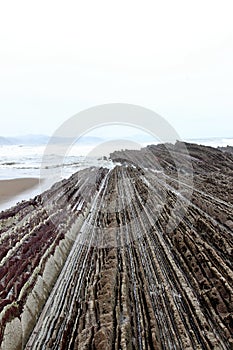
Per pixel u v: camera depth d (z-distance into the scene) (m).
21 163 29.64
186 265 7.10
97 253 8.38
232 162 19.19
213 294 5.90
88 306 5.87
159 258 7.58
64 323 5.70
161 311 5.62
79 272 7.50
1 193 16.83
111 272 6.91
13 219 11.26
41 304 6.36
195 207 10.91
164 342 4.93
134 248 8.23
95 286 6.52
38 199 13.60
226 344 4.82
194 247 7.79
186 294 6.04
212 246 7.88
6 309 5.70
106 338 4.87
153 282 6.56
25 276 6.89
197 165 18.17
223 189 13.16
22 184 18.78
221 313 5.45
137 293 6.19
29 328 5.69
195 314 5.48
